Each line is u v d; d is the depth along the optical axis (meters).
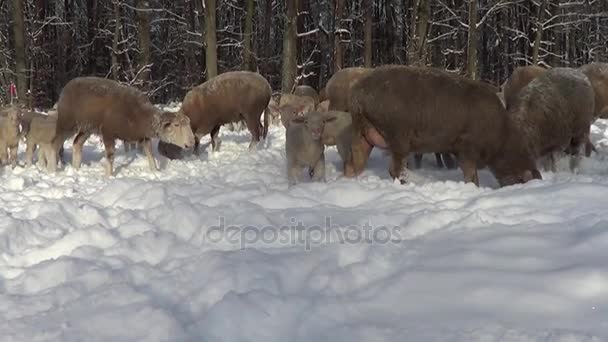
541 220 5.09
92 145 13.95
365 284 3.98
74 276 4.57
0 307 4.04
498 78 39.75
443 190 6.74
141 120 10.25
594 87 12.07
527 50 35.59
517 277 3.73
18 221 5.93
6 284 4.57
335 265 4.29
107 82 10.35
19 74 20.69
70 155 12.54
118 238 5.45
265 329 3.48
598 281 3.57
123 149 13.35
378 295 3.74
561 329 3.13
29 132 10.68
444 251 4.34
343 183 6.91
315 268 4.24
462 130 7.57
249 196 6.70
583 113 9.33
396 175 7.94
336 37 27.84
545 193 5.93
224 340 3.43
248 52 25.91
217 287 4.02
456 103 7.49
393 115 7.66
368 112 7.84
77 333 3.56
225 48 37.25
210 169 10.60
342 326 3.40
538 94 8.92
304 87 19.88
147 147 10.73
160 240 5.17
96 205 6.98
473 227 4.93
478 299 3.54
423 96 7.54
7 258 5.21
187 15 34.75
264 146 13.89
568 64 38.12
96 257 4.96
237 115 13.02
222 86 12.75
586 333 3.06
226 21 37.94
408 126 7.66
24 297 4.19
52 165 10.47
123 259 4.91
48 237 5.77
